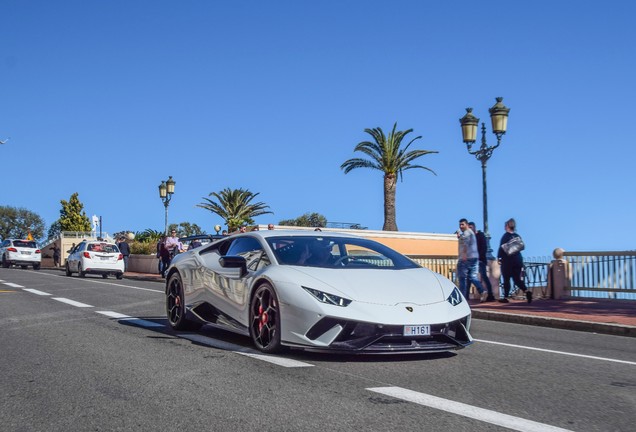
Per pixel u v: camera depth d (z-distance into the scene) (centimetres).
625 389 496
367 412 406
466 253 1376
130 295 1451
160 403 430
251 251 702
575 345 782
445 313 585
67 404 432
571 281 1508
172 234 2370
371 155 4309
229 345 679
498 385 499
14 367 562
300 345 577
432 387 484
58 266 4738
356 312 560
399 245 3644
